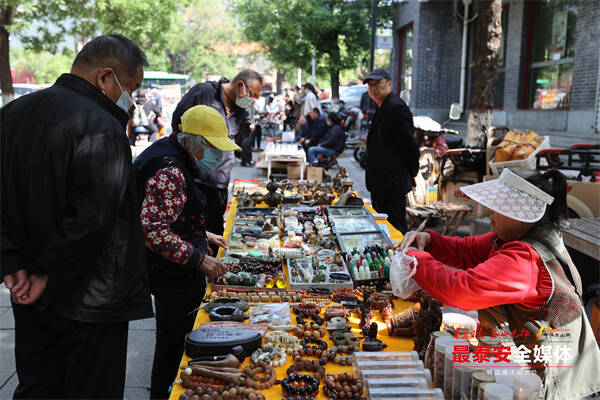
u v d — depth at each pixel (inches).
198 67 1934.1
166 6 671.8
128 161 86.0
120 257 85.9
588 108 374.0
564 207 84.5
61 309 83.6
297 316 105.9
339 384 80.8
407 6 719.7
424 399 76.7
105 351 86.4
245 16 1026.1
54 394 90.8
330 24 907.4
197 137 109.4
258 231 171.5
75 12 571.5
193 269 114.7
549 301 82.0
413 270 86.4
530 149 237.9
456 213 260.5
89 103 84.6
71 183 81.0
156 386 124.1
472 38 621.9
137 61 90.0
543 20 464.8
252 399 76.9
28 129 81.0
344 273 128.9
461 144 336.8
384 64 1636.3
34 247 82.5
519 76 490.3
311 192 239.9
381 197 217.5
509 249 83.1
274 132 813.2
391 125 207.2
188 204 113.0
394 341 99.0
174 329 120.3
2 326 171.3
